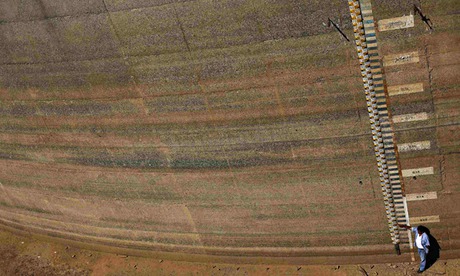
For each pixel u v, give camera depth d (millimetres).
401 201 13219
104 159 14680
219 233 15156
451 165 12391
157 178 14477
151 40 11961
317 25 10961
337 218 13914
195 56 11938
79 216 16609
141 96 12977
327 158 12852
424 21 10570
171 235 15703
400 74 11312
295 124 12453
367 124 12102
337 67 11438
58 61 13102
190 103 12750
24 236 18516
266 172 13438
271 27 11164
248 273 15258
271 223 14469
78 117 14039
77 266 16859
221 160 13555
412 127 11984
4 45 13367
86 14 12016
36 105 14312
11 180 16891
